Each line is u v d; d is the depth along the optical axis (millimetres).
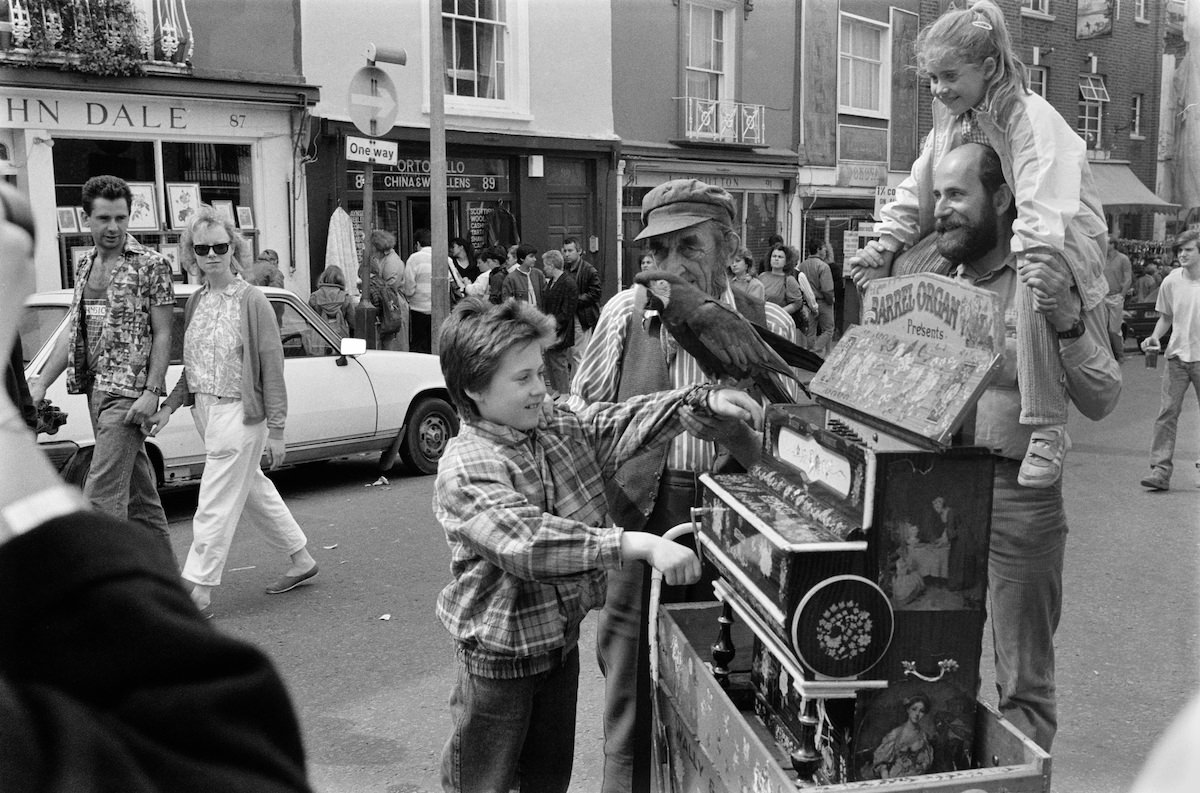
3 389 831
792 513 1823
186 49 10867
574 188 15664
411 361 7953
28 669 771
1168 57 20500
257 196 11805
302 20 11867
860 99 20641
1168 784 559
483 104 14086
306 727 3730
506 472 2234
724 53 17688
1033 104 2361
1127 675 4117
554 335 2293
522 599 2260
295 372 7148
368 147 10680
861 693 1694
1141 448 9156
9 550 776
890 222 2795
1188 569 5508
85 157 10430
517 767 2465
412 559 5836
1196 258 7145
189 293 6414
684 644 2209
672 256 2775
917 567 1681
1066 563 5652
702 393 2291
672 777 2355
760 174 18453
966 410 1640
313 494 7492
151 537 867
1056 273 2275
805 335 12891
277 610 4996
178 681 793
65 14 10000
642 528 2736
